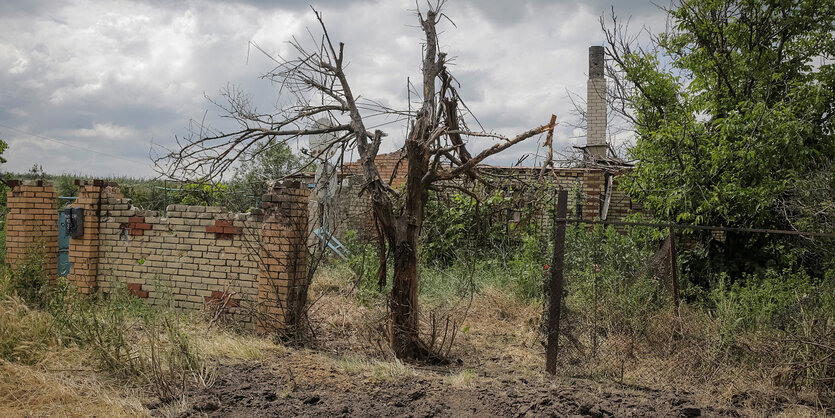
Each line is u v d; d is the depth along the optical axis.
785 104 9.80
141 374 5.22
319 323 7.90
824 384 5.34
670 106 12.00
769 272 8.48
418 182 6.67
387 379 5.64
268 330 7.20
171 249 7.93
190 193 10.00
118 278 8.19
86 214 8.24
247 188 10.65
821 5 10.59
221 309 7.45
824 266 7.82
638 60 12.12
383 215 6.63
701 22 11.53
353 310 8.41
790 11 10.90
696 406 5.06
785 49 11.20
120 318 6.48
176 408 4.68
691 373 5.86
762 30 11.08
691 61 11.62
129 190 12.95
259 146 7.69
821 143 9.75
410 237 6.69
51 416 4.33
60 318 6.11
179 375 5.32
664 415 4.86
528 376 6.03
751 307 6.98
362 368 5.98
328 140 8.23
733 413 5.02
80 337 5.87
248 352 6.14
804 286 7.18
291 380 5.46
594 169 13.45
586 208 13.29
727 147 9.21
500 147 6.62
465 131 6.68
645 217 11.23
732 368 5.79
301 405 4.94
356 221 14.58
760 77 10.71
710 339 6.17
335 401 5.07
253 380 5.43
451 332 7.92
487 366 6.61
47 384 4.85
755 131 9.26
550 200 12.56
